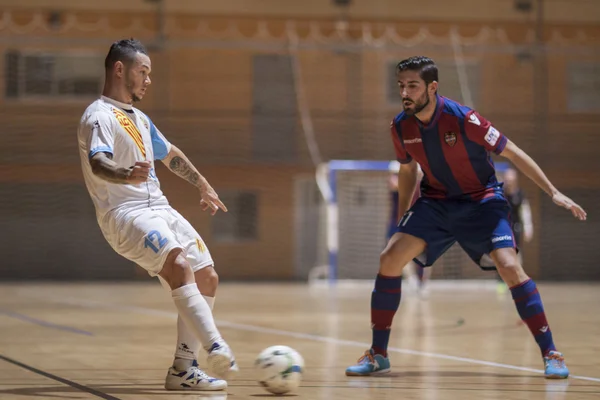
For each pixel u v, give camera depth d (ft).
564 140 84.99
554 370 20.77
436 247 21.94
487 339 30.94
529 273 83.46
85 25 81.61
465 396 17.89
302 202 85.51
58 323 38.01
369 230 79.71
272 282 81.92
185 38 82.84
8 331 34.22
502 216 21.53
